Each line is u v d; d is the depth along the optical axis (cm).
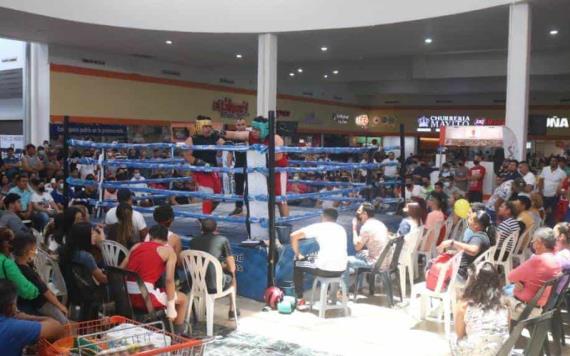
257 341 463
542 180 920
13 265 366
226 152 764
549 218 908
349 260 583
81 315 423
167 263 422
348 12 1216
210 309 474
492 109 2508
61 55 1479
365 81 2227
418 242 638
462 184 1055
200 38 1380
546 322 335
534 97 2370
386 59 1911
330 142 2572
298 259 550
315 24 1248
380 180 1006
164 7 1273
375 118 2762
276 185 646
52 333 285
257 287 589
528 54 980
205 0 1288
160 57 1698
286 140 1820
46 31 1291
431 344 463
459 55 1803
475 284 347
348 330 496
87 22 1197
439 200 698
